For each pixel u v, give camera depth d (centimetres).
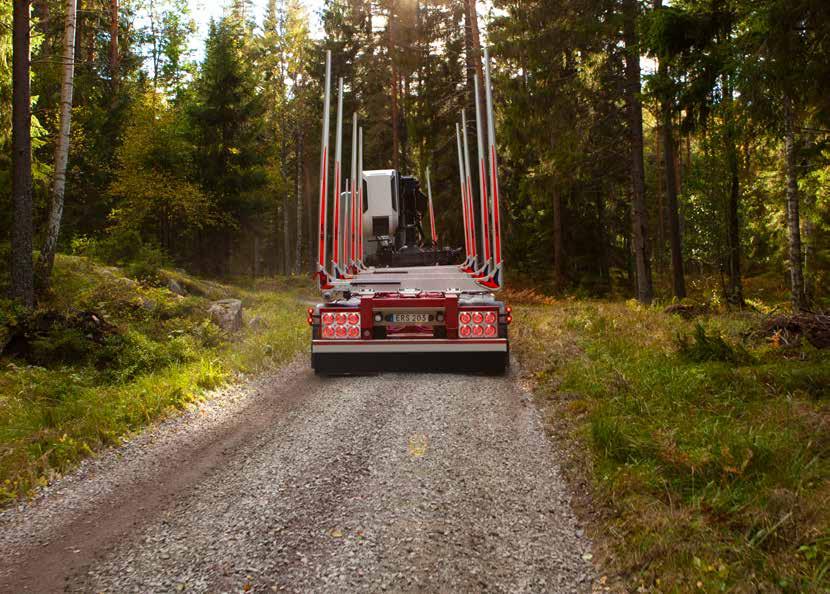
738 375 626
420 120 2742
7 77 1224
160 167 2688
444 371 838
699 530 327
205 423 604
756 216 2286
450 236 2691
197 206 2702
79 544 348
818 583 270
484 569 310
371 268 1069
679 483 393
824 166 1509
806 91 711
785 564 288
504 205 2761
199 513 384
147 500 411
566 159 1838
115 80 2945
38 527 373
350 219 1064
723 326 1041
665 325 1094
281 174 3962
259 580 301
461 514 373
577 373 722
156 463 487
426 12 2823
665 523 335
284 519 371
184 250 3086
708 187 1928
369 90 3403
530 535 345
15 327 873
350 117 3594
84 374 786
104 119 2675
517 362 901
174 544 343
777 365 672
